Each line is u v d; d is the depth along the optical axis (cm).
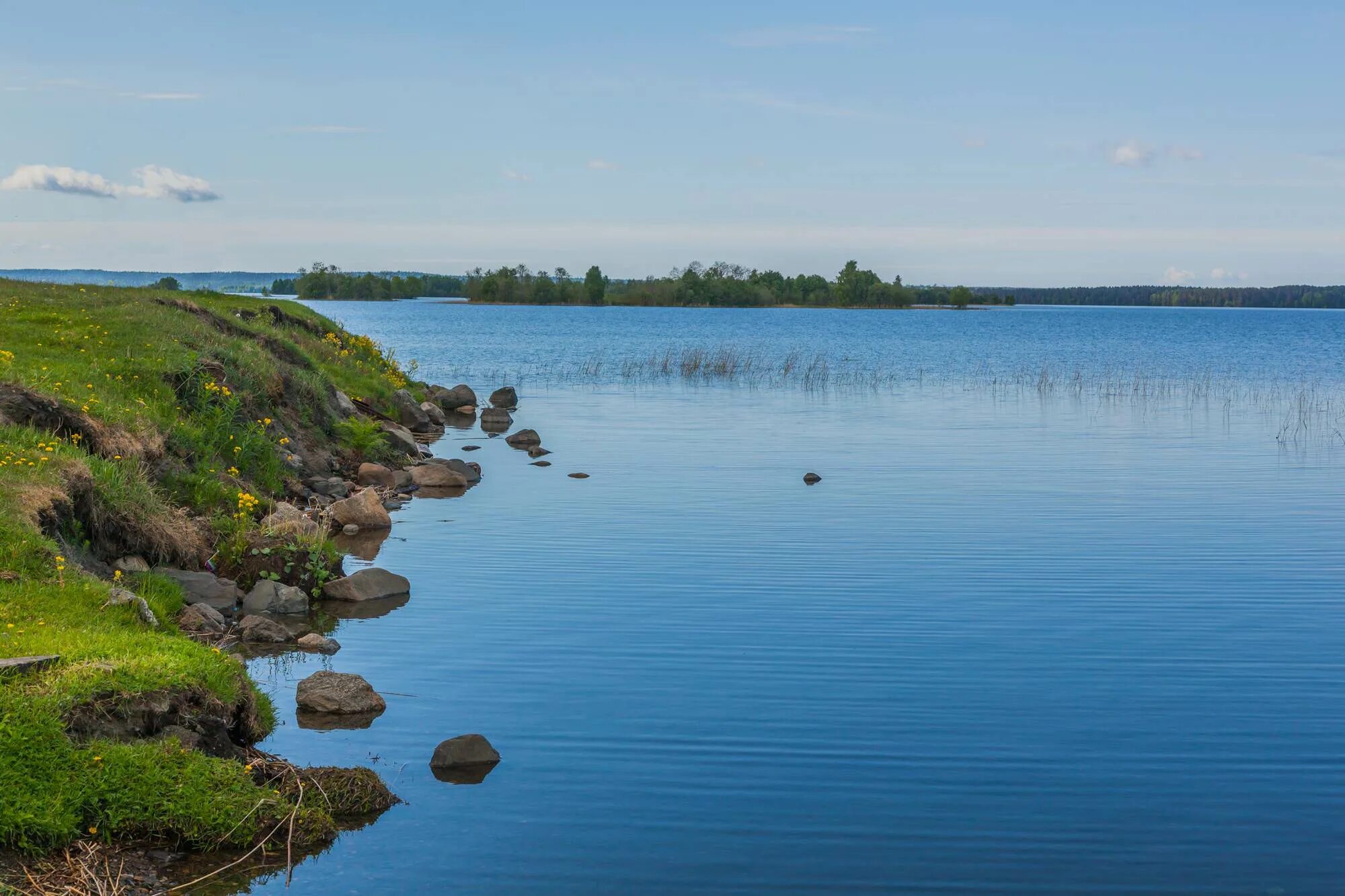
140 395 2005
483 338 10506
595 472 2692
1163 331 14762
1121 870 841
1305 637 1387
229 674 1052
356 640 1368
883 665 1277
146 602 1293
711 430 3566
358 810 920
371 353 3984
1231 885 821
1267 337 12331
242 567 1598
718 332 12475
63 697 902
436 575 1675
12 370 1758
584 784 974
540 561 1769
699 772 998
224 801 876
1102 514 2159
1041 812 930
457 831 893
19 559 1229
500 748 1048
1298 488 2477
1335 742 1070
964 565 1744
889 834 891
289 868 834
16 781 827
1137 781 986
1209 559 1786
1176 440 3344
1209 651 1332
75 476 1475
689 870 837
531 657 1304
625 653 1316
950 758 1030
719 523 2064
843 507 2230
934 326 15675
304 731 1084
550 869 837
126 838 846
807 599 1545
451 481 2455
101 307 2534
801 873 834
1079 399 4662
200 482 1838
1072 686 1214
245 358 2481
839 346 9506
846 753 1039
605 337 10775
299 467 2312
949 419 3903
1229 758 1035
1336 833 897
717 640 1364
